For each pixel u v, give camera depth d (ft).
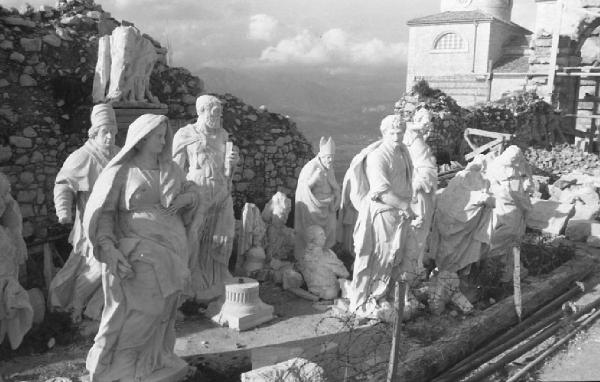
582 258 38.37
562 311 30.55
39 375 19.33
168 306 18.19
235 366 20.98
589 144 92.68
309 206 29.91
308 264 28.73
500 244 32.48
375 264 25.52
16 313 20.07
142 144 17.34
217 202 25.76
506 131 73.46
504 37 133.18
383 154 25.61
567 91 91.86
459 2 148.56
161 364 18.79
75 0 43.11
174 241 17.72
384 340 23.49
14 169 36.78
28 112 37.40
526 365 24.50
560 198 52.80
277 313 26.14
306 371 17.89
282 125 51.80
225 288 25.04
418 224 27.25
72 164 22.57
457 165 56.08
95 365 17.33
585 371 24.40
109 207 16.80
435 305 26.78
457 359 24.32
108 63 38.24
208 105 25.96
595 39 96.37
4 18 36.81
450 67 133.18
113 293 16.98
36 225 37.93
